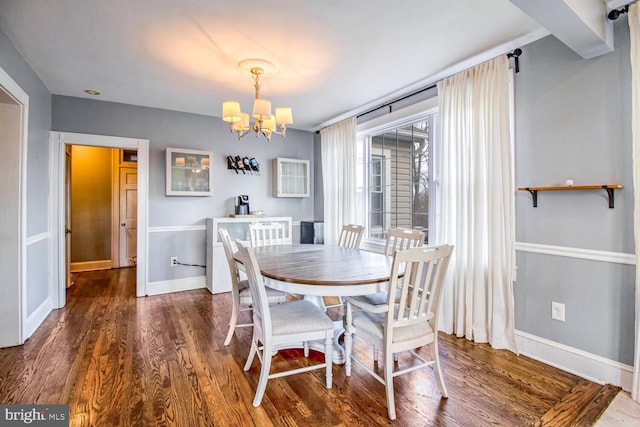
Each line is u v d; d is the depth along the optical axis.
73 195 5.44
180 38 2.38
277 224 3.77
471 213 2.72
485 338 2.67
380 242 3.99
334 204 4.54
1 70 2.24
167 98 3.73
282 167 4.99
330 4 1.97
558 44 2.28
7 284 2.57
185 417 1.74
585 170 2.14
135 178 5.93
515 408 1.83
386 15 2.10
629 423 1.70
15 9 2.02
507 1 1.96
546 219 2.34
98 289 4.35
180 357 2.41
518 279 2.51
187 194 4.21
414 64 2.81
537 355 2.39
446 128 2.95
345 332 2.21
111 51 2.58
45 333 2.85
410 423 1.71
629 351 1.98
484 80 2.63
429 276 1.85
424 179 3.49
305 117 4.52
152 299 3.91
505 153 2.48
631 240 1.96
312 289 1.96
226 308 3.57
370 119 4.08
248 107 4.04
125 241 5.85
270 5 1.98
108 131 3.84
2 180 2.57
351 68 2.89
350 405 1.86
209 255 4.28
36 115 3.08
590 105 2.12
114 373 2.17
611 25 1.98
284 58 2.69
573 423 1.70
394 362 2.37
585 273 2.16
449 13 2.08
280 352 2.53
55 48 2.53
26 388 1.99
